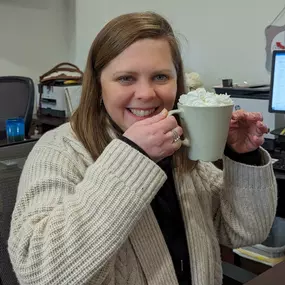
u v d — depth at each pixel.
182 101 0.68
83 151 0.80
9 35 3.21
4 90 2.57
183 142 0.69
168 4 2.64
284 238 1.92
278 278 0.81
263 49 2.22
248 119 0.81
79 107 0.85
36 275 0.62
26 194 0.70
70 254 0.61
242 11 2.27
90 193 0.64
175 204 0.86
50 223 0.63
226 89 2.07
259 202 0.88
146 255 0.77
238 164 0.86
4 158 0.95
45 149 0.78
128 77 0.74
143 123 0.68
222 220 0.96
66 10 3.51
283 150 1.80
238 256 1.98
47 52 3.46
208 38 2.46
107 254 0.62
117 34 0.73
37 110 3.28
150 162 0.66
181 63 0.86
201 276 0.84
